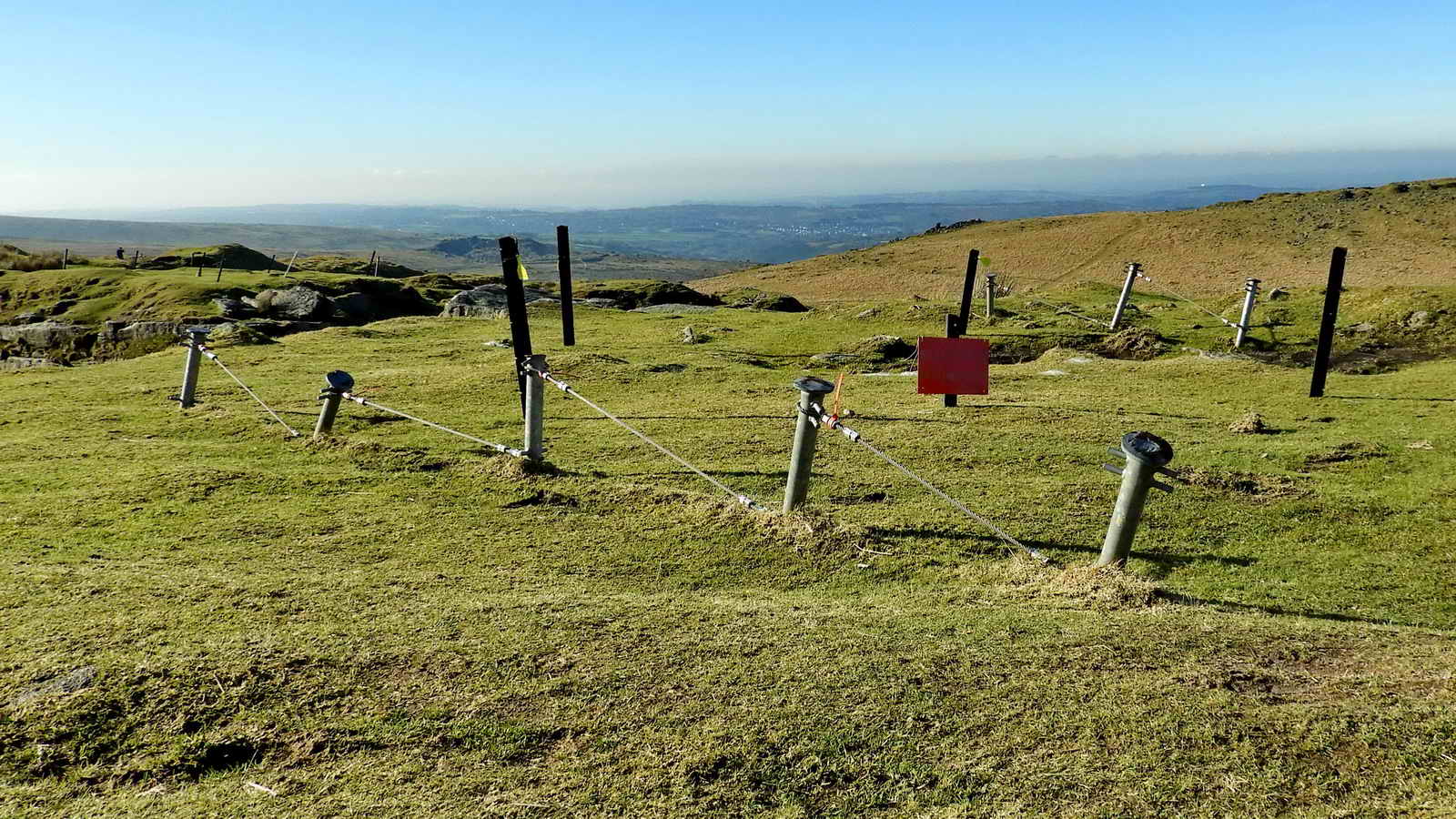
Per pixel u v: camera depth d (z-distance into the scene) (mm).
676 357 23516
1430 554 9164
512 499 10477
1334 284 16812
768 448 13688
